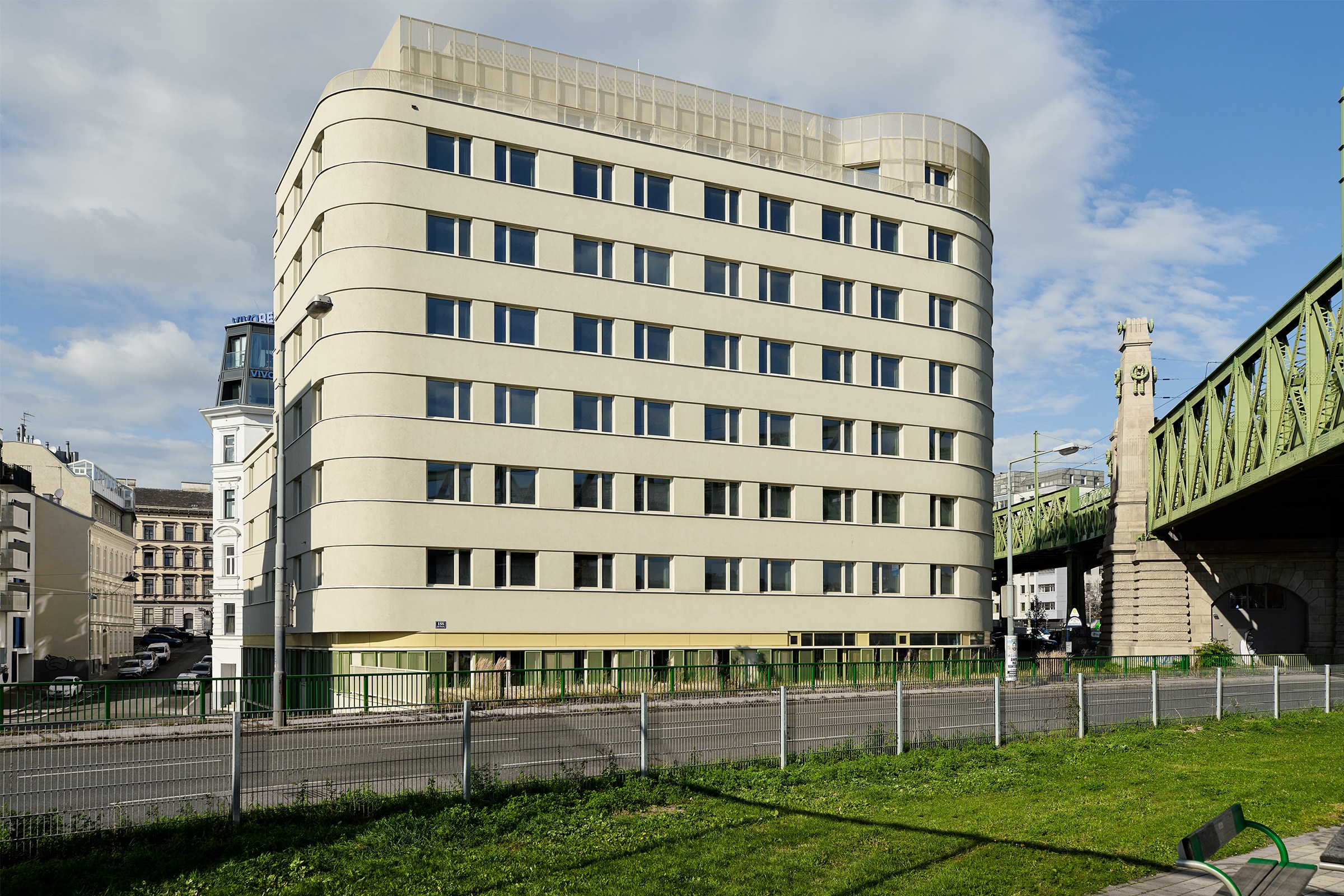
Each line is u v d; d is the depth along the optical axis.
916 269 48.16
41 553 77.31
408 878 10.43
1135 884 10.34
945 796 14.91
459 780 13.91
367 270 37.09
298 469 41.06
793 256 45.09
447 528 37.09
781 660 42.94
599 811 13.38
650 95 43.22
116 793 11.94
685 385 42.16
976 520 49.16
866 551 45.62
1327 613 56.84
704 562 41.94
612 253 41.19
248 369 68.50
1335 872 10.32
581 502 39.81
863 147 48.66
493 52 40.16
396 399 36.81
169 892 10.09
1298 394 36.03
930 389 48.34
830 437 45.38
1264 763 18.66
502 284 38.91
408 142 37.84
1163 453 57.69
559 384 39.62
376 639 36.56
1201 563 58.34
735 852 11.44
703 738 16.11
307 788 13.05
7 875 10.43
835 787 15.30
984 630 49.12
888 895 9.75
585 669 31.84
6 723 17.55
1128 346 61.19
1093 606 139.38
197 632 130.75
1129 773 17.09
